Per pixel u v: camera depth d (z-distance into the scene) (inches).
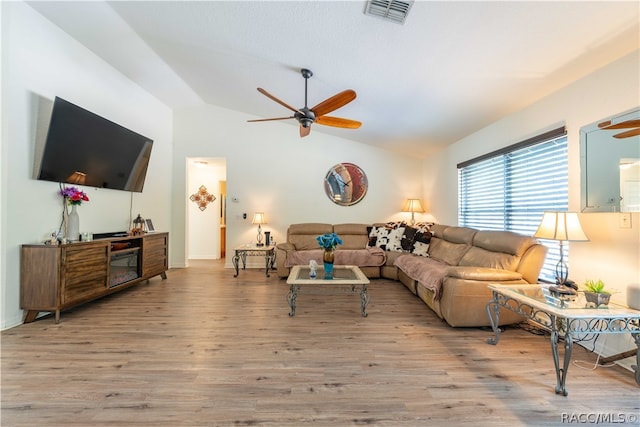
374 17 79.1
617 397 61.1
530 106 109.7
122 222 157.5
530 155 112.1
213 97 189.8
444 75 99.7
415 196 219.6
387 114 147.6
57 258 99.6
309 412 56.0
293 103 161.2
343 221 215.2
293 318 108.5
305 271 136.8
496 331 86.7
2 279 95.3
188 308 119.5
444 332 95.9
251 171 211.0
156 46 129.2
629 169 72.8
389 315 112.3
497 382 66.6
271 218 211.6
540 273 106.3
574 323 87.0
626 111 73.9
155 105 189.2
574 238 76.1
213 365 73.4
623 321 67.4
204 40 115.8
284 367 72.7
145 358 76.7
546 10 63.5
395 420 53.9
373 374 69.7
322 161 213.3
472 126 141.6
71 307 114.6
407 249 173.6
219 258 258.4
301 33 95.0
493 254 112.3
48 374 68.4
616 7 59.9
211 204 260.4
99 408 56.6
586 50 74.7
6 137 96.5
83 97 129.3
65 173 115.3
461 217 167.6
